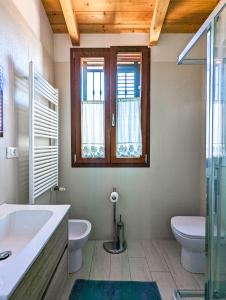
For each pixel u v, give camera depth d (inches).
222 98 52.3
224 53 51.0
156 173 104.7
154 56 102.7
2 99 57.6
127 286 72.0
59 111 103.8
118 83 104.7
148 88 103.1
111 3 88.1
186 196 105.0
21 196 70.8
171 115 103.7
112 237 105.0
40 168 77.0
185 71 103.0
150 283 73.6
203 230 78.1
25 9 72.1
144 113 103.5
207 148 57.7
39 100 80.7
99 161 104.2
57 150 98.3
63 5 78.6
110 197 99.5
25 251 35.1
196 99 103.4
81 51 102.5
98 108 105.4
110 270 80.8
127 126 105.0
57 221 48.7
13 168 65.5
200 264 78.8
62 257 53.7
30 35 76.3
